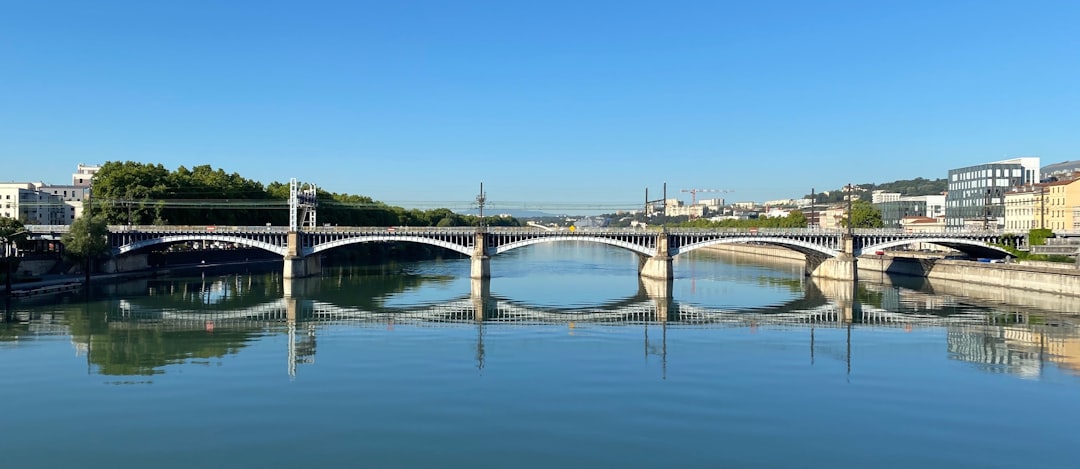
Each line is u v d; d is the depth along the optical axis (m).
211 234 156.00
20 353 66.94
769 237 154.50
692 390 53.69
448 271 181.00
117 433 43.38
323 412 47.50
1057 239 151.00
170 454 40.03
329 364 62.12
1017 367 62.25
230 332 80.38
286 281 147.38
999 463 39.88
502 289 134.88
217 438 42.50
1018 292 127.19
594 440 42.50
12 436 42.81
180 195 183.38
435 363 62.69
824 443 42.44
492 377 57.38
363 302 112.31
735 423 45.97
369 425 44.88
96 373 58.41
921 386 55.50
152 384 54.59
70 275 141.38
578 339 75.88
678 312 102.00
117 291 123.25
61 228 159.38
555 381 56.12
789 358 65.69
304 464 38.59
